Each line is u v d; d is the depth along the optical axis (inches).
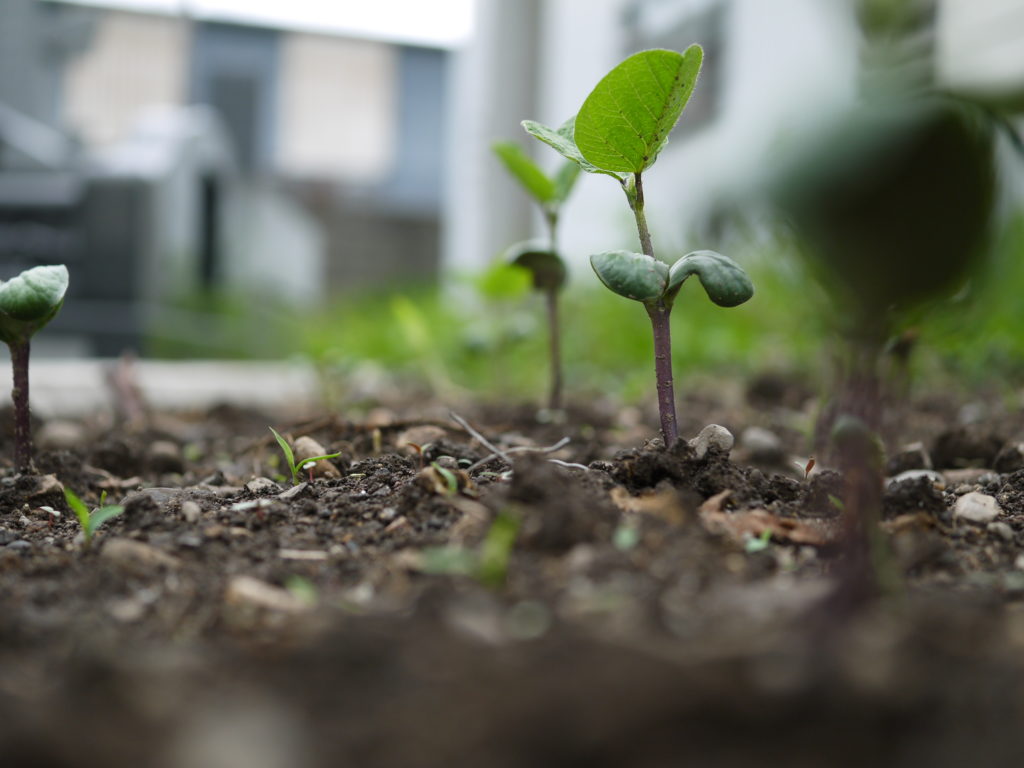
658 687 7.2
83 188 47.3
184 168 52.9
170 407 27.2
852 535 8.8
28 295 11.7
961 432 15.7
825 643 7.7
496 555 9.1
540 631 8.2
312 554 10.2
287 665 7.9
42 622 8.8
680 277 10.9
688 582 9.0
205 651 8.3
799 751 6.7
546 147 58.2
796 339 27.8
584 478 11.0
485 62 61.4
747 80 37.2
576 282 37.8
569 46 57.4
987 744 6.9
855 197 5.0
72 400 27.5
